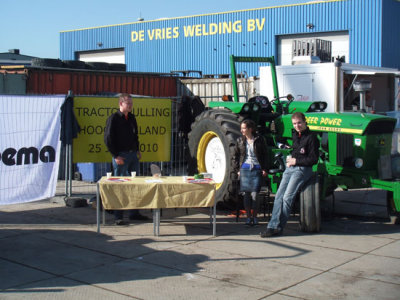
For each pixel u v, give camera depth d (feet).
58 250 19.29
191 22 93.09
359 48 75.41
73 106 26.89
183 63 94.63
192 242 20.65
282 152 25.20
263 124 27.78
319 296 14.84
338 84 43.75
